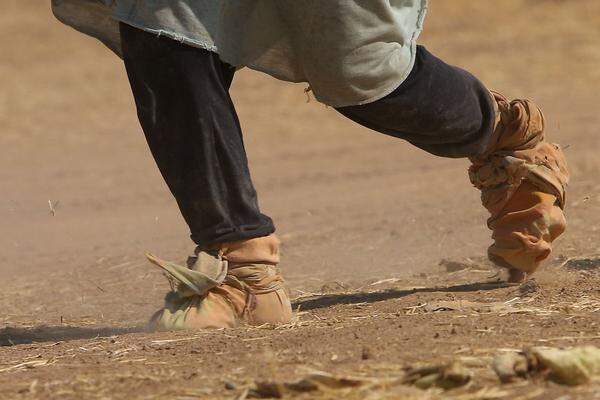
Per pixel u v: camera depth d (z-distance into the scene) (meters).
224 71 13.20
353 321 13.16
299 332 12.48
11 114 56.41
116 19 13.05
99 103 58.84
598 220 22.67
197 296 13.42
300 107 56.50
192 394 9.91
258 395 9.67
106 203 36.12
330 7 12.49
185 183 13.00
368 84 12.91
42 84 62.50
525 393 9.34
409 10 13.34
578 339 11.13
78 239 28.84
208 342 12.22
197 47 12.70
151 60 12.84
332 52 12.66
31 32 71.81
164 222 31.19
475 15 71.31
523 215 14.97
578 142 39.81
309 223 27.77
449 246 21.69
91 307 18.25
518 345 10.95
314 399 9.45
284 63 13.20
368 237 24.12
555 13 70.25
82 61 67.19
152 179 41.31
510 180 14.91
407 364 10.25
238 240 13.28
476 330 11.76
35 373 11.30
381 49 12.79
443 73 13.46
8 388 10.62
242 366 10.77
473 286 15.66
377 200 31.39
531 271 15.39
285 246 24.11
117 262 23.78
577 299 13.61
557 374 9.56
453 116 13.60
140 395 10.02
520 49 63.81
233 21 12.77
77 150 49.22
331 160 43.06
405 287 16.84
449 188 32.59
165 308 13.57
